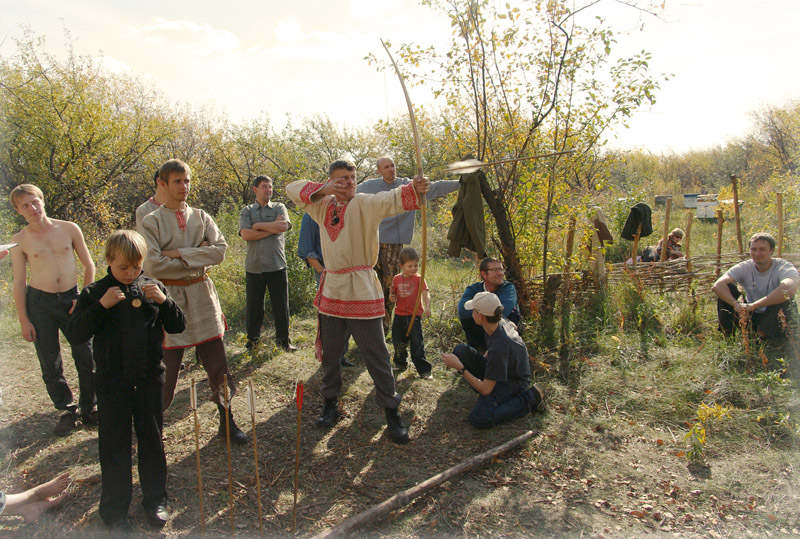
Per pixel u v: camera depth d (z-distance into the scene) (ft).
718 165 82.74
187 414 13.51
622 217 36.70
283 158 57.06
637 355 16.46
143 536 8.93
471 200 16.79
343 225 11.40
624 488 10.31
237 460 11.39
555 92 18.57
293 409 13.88
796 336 15.90
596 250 20.81
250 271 17.61
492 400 12.85
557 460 11.29
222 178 60.44
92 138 44.55
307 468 11.09
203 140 62.28
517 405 12.90
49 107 43.01
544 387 14.71
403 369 16.38
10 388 15.46
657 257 28.35
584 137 19.45
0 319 21.84
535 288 20.27
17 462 11.41
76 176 44.24
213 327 11.77
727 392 13.74
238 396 14.73
